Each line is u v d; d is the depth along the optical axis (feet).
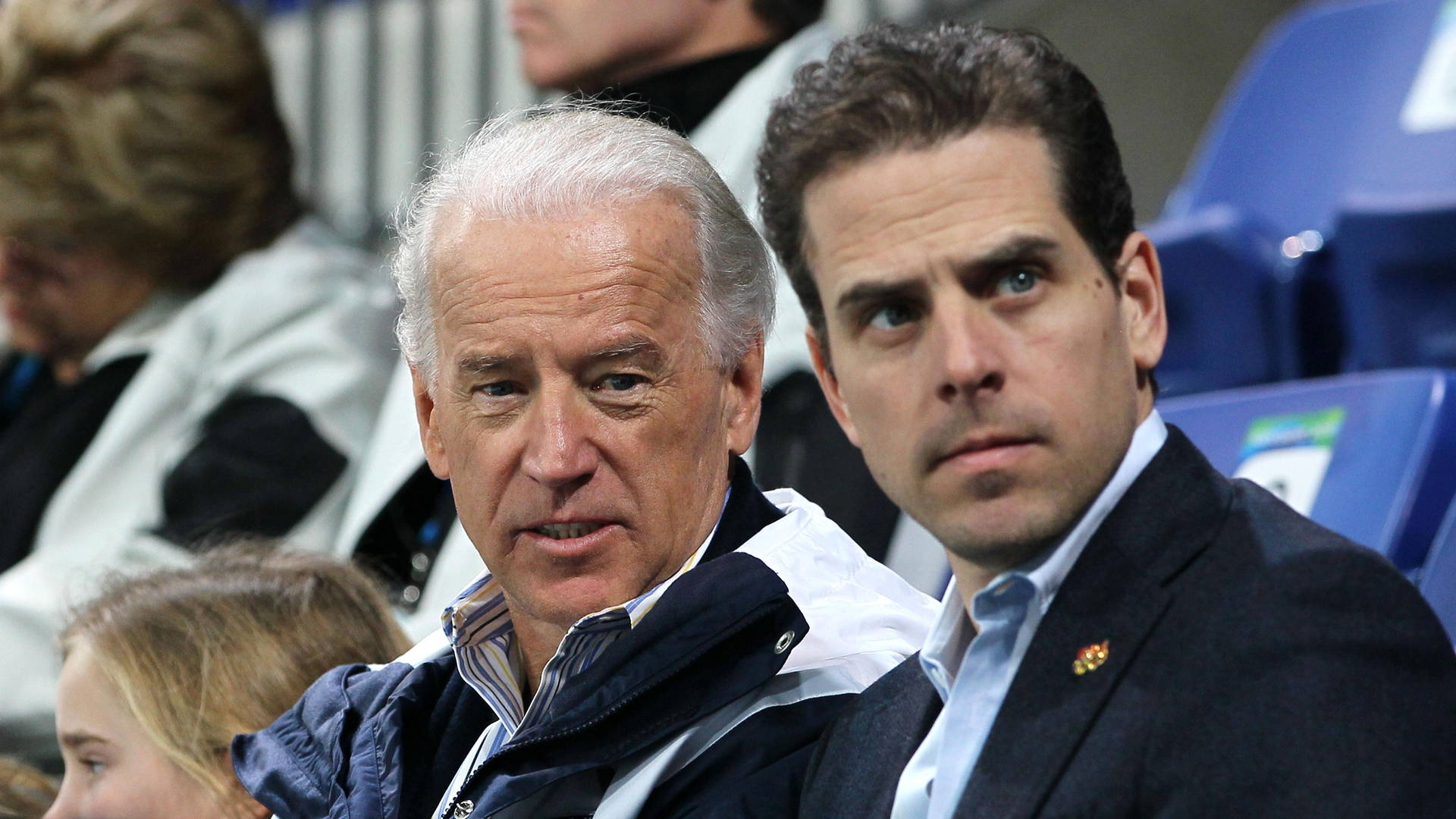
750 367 19.62
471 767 19.16
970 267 14.43
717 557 19.13
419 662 20.86
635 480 18.15
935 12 53.83
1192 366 31.14
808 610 19.30
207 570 24.98
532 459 17.83
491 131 21.01
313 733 20.12
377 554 30.35
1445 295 28.27
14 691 33.09
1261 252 30.60
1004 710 14.52
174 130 37.81
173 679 23.08
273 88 40.04
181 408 36.99
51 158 37.24
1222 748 13.24
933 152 14.64
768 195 15.89
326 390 36.42
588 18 31.94
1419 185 33.50
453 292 18.37
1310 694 13.08
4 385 44.14
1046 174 14.62
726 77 31.99
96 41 37.60
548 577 18.20
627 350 18.01
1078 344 14.49
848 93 15.06
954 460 14.47
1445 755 12.89
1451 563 19.94
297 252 39.06
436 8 60.64
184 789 22.99
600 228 18.21
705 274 18.81
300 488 35.37
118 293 38.68
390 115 61.31
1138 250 15.46
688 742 17.84
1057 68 14.98
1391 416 23.45
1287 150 36.04
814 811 16.39
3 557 37.22
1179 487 14.82
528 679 19.65
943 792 14.93
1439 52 34.65
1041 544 14.76
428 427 19.63
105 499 36.32
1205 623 13.87
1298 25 37.09
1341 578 13.52
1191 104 51.13
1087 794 13.65
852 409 15.11
